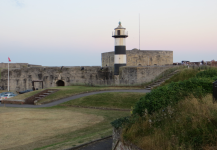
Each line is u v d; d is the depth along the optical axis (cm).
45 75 4562
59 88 3153
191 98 1030
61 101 2484
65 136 1199
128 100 2184
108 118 1667
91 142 1020
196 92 1108
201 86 1164
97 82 3378
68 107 2217
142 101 1019
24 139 1163
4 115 1827
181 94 1085
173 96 1062
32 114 1862
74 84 3675
